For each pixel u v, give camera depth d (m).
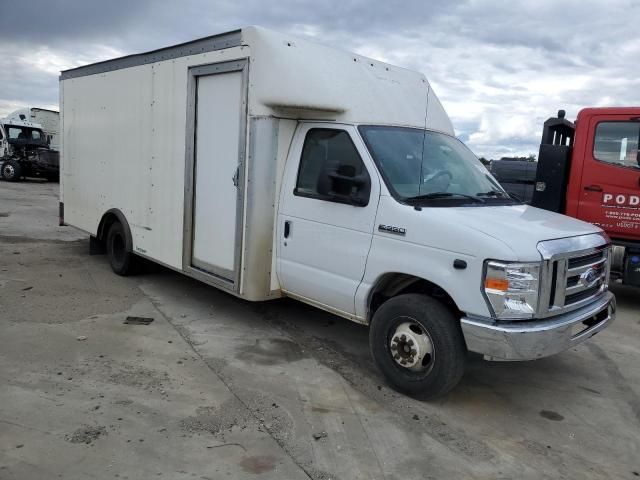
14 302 6.39
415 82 6.06
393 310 4.48
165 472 3.34
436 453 3.73
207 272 6.05
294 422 4.03
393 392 4.60
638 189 7.16
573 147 7.62
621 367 5.47
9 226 11.88
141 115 7.00
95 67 8.05
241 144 5.40
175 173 6.42
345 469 3.49
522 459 3.72
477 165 5.68
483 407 4.46
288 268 5.35
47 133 30.12
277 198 5.40
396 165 4.82
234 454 3.58
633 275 7.34
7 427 3.73
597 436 4.09
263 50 5.12
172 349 5.28
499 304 3.90
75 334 5.52
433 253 4.23
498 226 4.18
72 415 3.94
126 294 6.99
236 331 5.87
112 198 7.79
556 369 5.34
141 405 4.14
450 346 4.18
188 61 6.07
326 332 5.97
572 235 4.37
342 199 4.83
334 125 5.09
